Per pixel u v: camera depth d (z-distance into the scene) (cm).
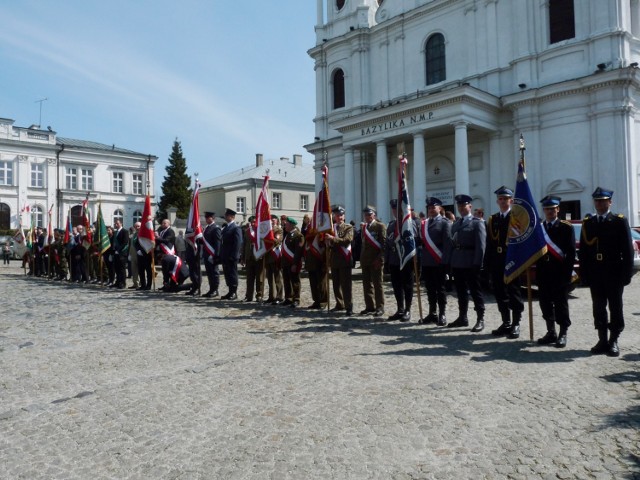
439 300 845
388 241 917
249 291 1175
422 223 875
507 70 2381
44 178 4384
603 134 2081
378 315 941
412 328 816
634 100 2112
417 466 343
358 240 1303
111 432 405
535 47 2295
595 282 630
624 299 1076
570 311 954
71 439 392
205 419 430
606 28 2091
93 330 812
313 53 3209
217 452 368
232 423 421
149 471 340
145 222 1402
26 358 638
